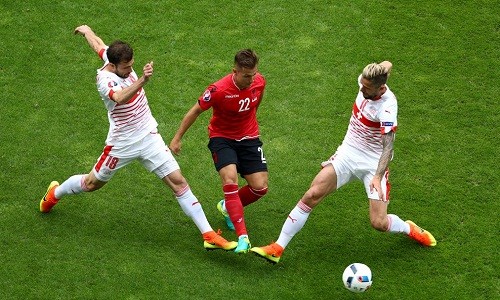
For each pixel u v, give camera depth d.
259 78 29.09
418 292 28.75
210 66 37.78
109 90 27.45
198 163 33.69
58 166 33.16
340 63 38.09
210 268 29.31
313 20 40.16
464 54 38.69
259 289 28.61
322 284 28.95
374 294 28.67
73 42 38.72
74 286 28.34
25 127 34.66
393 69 37.88
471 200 32.16
